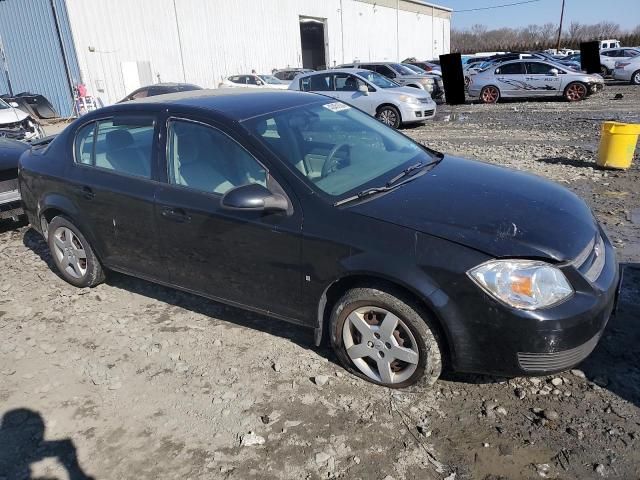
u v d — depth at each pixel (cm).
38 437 278
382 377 298
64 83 2084
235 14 2716
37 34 2058
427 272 264
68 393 312
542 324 250
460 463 247
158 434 276
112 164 392
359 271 279
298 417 282
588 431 262
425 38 5503
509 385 298
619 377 299
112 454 264
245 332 367
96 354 350
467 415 277
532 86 1859
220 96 390
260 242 313
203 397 302
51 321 396
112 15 2116
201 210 333
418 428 270
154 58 2308
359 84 1394
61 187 417
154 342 360
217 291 352
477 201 300
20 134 1205
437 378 288
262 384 310
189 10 2447
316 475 245
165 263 371
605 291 270
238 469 251
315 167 325
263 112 354
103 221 395
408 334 282
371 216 284
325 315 320
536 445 255
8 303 429
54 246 450
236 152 328
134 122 378
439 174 344
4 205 558
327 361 328
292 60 3225
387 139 392
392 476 242
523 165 834
